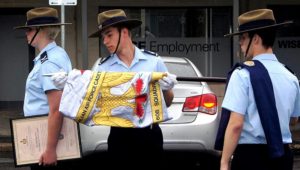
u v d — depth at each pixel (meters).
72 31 14.98
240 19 3.85
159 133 4.51
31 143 4.36
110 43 4.40
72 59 14.99
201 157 7.29
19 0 15.12
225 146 3.64
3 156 10.48
